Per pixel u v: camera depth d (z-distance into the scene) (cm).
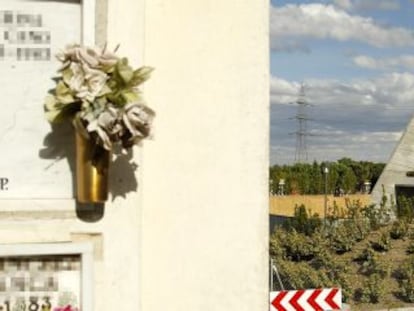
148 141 399
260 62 413
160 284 397
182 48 405
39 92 351
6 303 343
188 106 405
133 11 358
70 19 355
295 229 2009
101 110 321
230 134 409
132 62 358
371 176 4472
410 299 1438
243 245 409
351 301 1435
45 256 346
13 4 349
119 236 354
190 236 402
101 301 351
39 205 345
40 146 352
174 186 401
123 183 355
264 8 414
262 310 411
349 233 1891
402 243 1927
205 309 403
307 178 4044
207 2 409
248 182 410
